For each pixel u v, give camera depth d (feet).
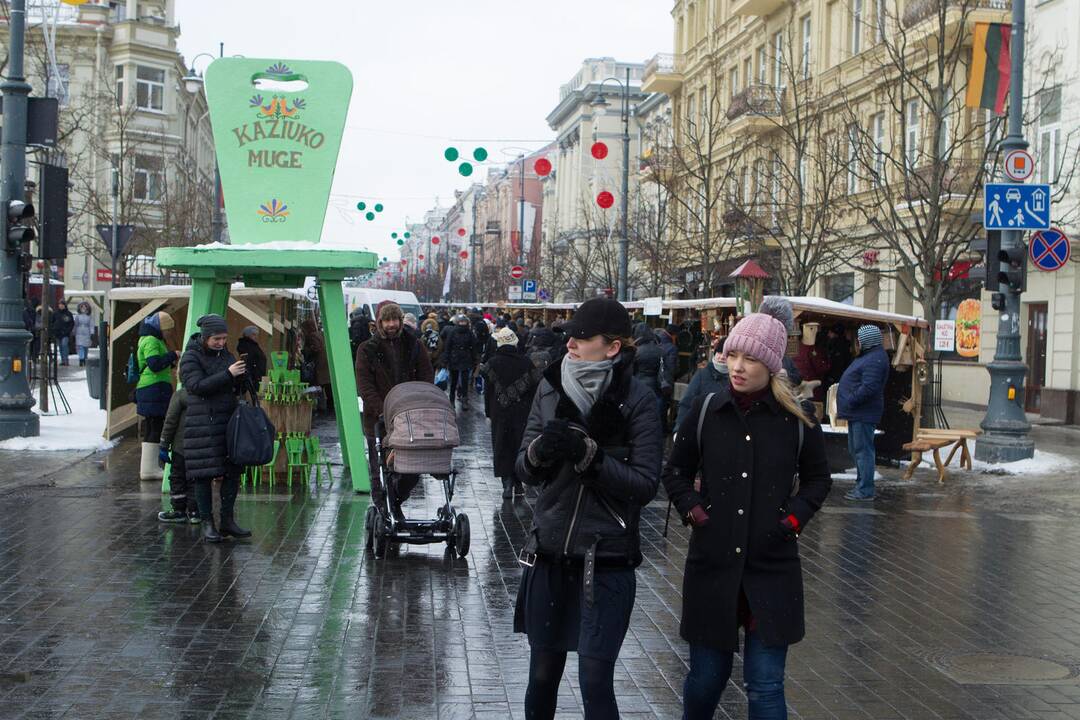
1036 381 78.89
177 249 37.81
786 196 92.48
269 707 17.70
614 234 151.12
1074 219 71.31
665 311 84.74
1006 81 61.46
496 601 24.81
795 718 17.94
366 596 24.99
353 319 75.51
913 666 20.92
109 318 54.49
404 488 29.76
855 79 96.02
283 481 41.65
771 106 105.40
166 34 181.37
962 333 86.69
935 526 36.45
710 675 14.47
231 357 30.81
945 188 67.36
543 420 14.30
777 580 14.21
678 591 26.61
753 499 14.32
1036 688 19.69
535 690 14.37
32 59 137.69
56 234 52.01
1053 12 74.49
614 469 13.56
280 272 41.06
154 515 34.42
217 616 23.03
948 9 73.77
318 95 40.60
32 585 25.31
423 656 20.63
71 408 69.10
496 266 249.75
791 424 14.55
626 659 20.93
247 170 40.32
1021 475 48.88
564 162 252.42
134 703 17.74
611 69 229.66
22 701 17.72
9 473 43.01
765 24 121.19
